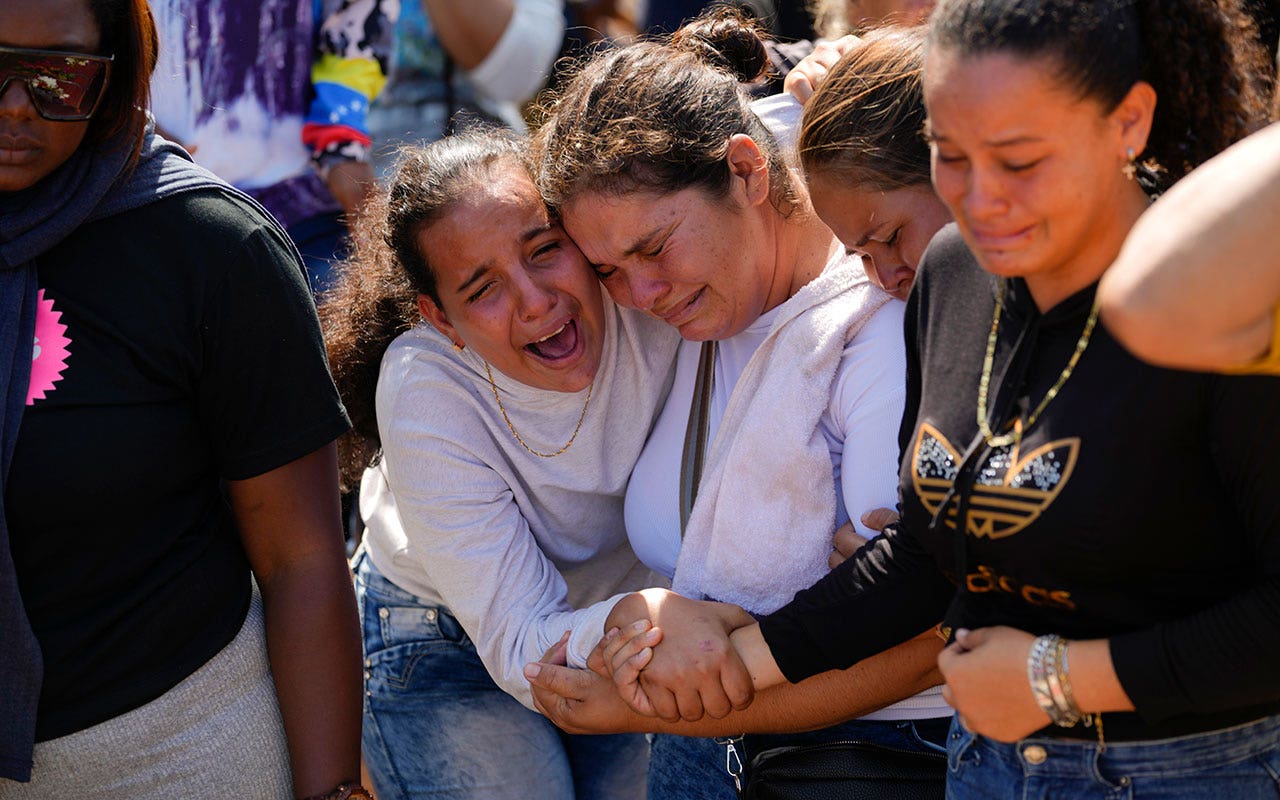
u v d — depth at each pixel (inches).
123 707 68.0
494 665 84.5
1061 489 51.9
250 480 70.8
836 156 70.2
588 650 78.5
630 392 84.5
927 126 50.3
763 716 74.4
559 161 74.4
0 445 63.1
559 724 80.6
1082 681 53.0
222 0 129.9
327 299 96.7
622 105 73.0
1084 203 47.5
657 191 72.5
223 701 71.2
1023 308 54.6
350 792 72.3
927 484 58.2
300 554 72.6
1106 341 51.1
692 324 77.4
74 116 63.0
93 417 64.9
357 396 91.8
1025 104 45.6
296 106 135.4
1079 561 52.6
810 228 79.3
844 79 70.8
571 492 87.0
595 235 74.6
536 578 84.4
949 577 60.4
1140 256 34.4
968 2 46.6
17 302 64.4
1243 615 49.5
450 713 93.3
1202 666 50.2
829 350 75.0
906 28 73.6
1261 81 54.7
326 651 72.6
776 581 77.2
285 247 70.6
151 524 68.2
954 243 60.0
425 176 77.9
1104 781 55.6
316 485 72.7
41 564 65.6
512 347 79.0
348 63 135.6
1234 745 54.2
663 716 74.2
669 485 83.8
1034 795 57.6
